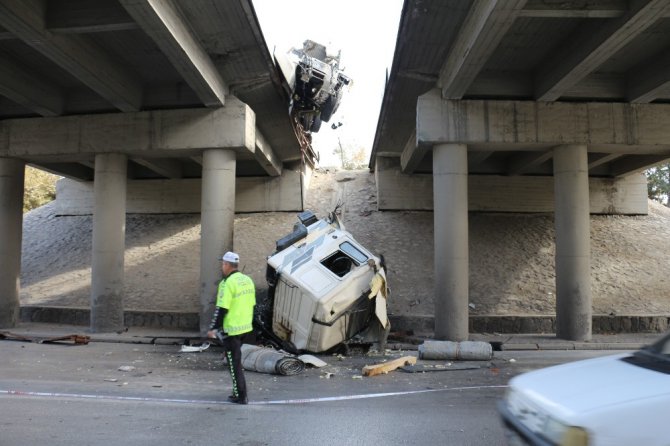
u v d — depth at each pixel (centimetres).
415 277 1745
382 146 2120
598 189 2212
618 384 356
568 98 1454
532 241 1964
